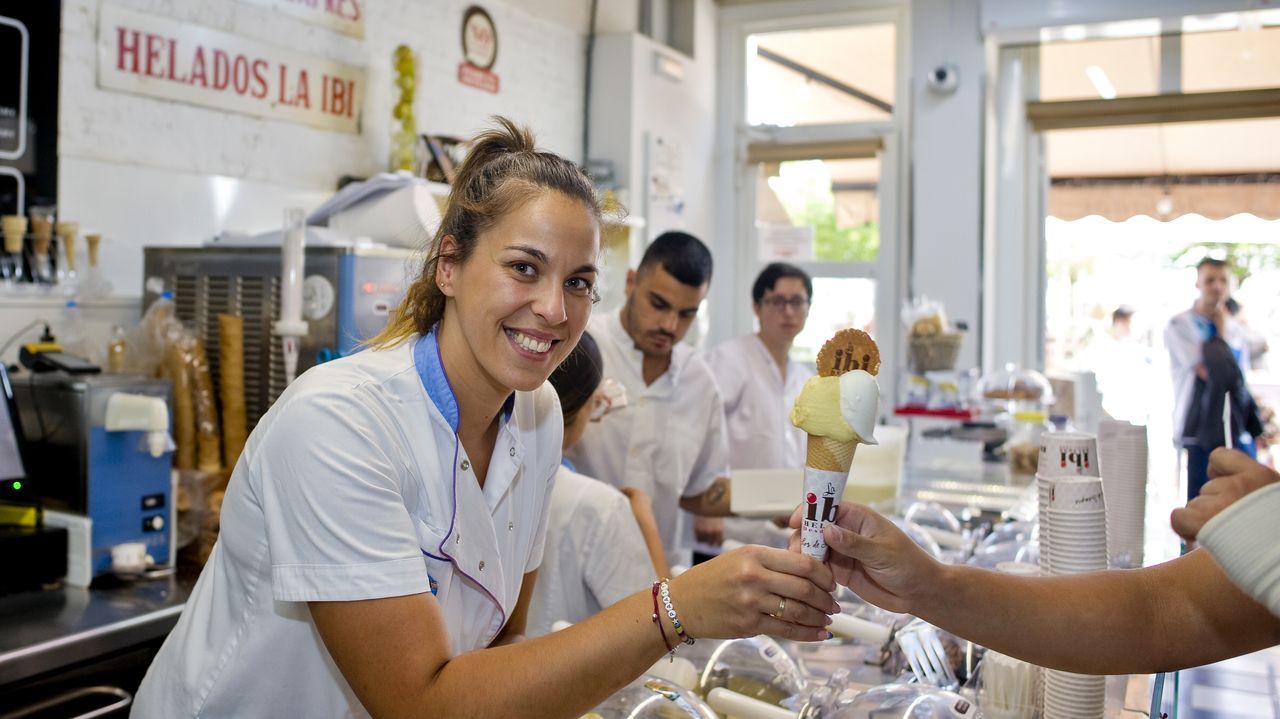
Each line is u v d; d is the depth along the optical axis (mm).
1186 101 5156
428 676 1037
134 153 2811
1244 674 1447
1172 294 5426
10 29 2484
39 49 2551
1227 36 5137
